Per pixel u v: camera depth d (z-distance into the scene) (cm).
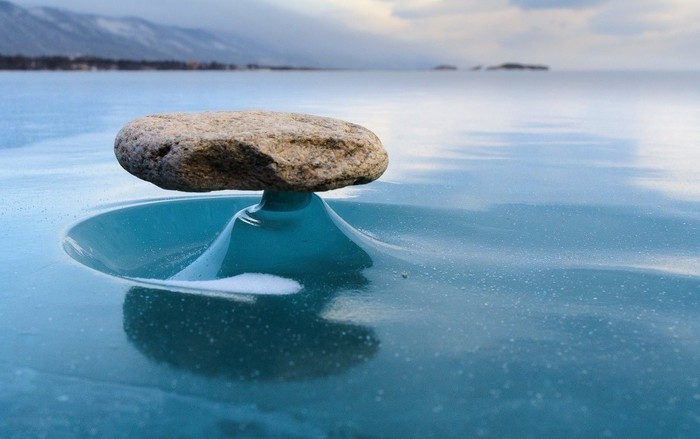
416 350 188
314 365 177
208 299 223
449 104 1575
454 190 461
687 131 935
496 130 959
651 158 655
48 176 501
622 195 441
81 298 220
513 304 225
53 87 2095
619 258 284
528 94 2217
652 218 364
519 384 169
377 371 175
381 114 1200
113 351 183
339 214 362
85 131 838
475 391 165
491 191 457
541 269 266
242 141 240
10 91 1798
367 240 292
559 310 220
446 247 301
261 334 196
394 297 230
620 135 883
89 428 148
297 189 253
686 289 242
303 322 206
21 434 145
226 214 349
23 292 224
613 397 163
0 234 297
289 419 152
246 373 172
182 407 156
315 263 261
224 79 3616
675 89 2820
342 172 255
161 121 267
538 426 150
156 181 256
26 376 169
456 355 185
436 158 655
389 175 538
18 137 766
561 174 546
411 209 378
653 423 152
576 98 1941
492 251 294
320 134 254
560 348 191
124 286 232
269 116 277
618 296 234
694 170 567
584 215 372
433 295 234
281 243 267
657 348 192
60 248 272
